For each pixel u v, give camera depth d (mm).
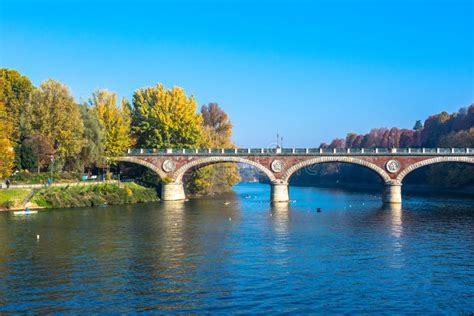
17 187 85438
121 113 111875
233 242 56375
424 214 84062
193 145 117062
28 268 43875
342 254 50562
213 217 77875
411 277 42219
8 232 60562
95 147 99750
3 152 82250
